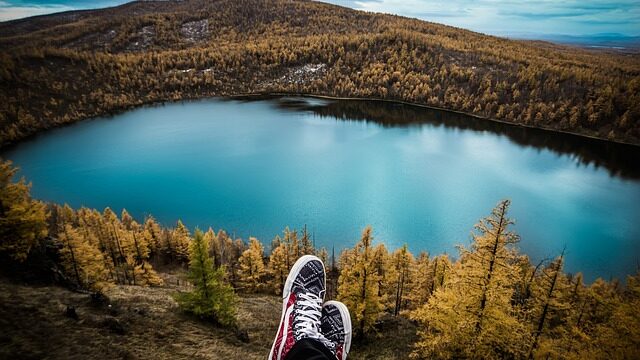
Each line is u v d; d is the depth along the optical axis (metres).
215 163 154.12
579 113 178.00
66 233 26.53
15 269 20.48
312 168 146.75
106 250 54.06
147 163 153.25
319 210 111.38
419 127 194.88
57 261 26.34
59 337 14.18
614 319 13.44
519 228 98.00
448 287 15.30
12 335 13.33
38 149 167.88
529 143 166.12
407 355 24.61
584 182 127.81
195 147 173.25
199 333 20.03
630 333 12.67
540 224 100.00
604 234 94.88
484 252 13.41
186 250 60.94
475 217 104.88
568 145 162.62
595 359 12.85
